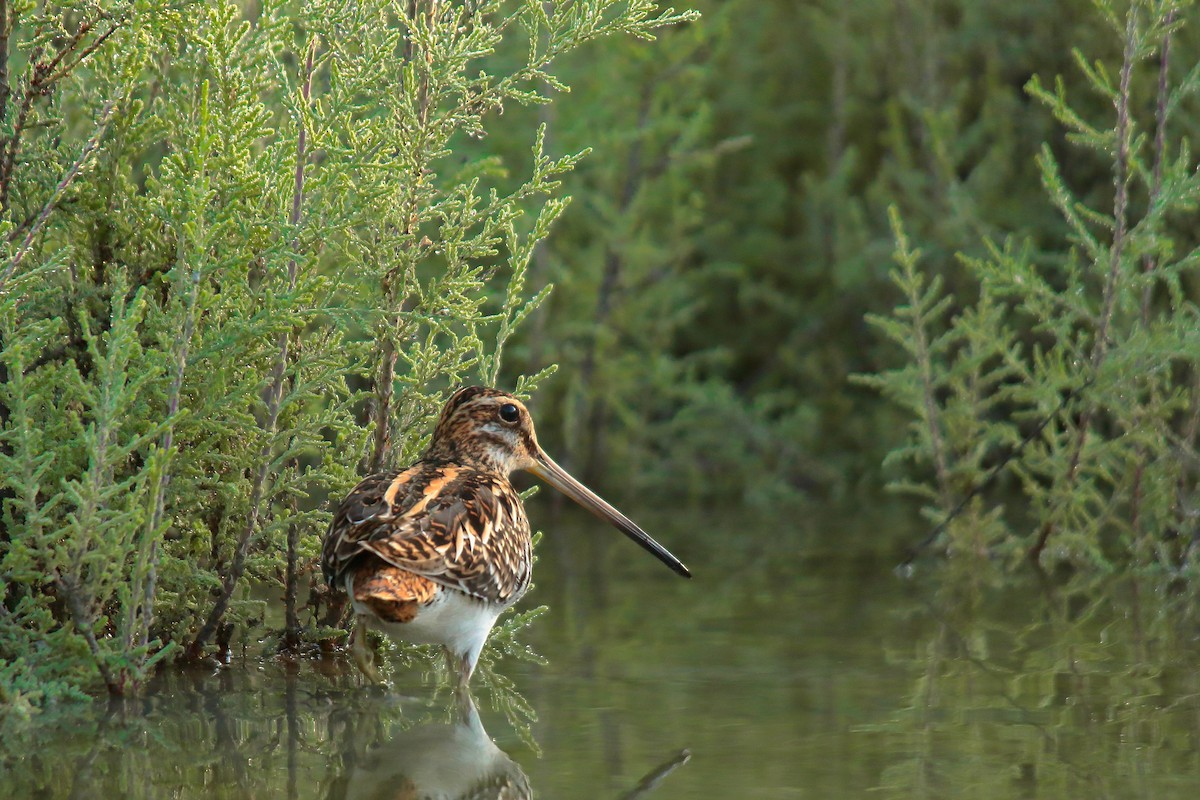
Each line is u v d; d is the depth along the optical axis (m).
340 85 10.42
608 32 11.08
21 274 10.03
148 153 12.80
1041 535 14.30
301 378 10.88
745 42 20.33
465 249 10.96
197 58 10.83
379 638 11.12
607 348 18.66
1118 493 14.11
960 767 8.15
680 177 19.14
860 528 16.31
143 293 9.74
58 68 11.01
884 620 12.02
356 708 9.57
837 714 9.28
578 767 8.23
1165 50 13.38
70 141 11.41
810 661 10.70
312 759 8.46
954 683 10.02
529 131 17.97
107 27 10.62
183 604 10.51
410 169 10.60
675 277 19.16
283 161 10.12
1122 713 9.23
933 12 18.86
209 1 11.08
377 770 8.24
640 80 18.88
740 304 19.95
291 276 10.48
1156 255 15.33
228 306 10.32
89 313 10.55
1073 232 16.86
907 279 14.91
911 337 15.08
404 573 9.22
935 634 11.52
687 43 18.67
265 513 11.06
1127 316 14.76
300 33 12.68
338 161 10.38
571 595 13.17
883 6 19.34
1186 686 9.87
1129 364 13.49
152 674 10.40
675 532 16.28
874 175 20.02
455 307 10.88
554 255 18.45
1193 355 13.11
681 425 18.80
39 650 9.56
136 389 9.40
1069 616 12.12
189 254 9.69
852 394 19.05
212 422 10.04
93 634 9.64
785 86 20.69
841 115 19.70
